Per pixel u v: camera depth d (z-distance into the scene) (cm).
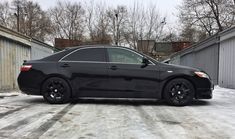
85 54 828
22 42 1476
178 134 511
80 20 4647
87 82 811
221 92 1151
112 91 808
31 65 829
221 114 685
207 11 3759
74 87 814
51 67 818
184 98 802
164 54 4781
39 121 600
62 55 832
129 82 805
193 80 802
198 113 696
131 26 3672
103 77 807
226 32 1370
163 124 582
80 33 4450
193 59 2239
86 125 568
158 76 803
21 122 592
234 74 1282
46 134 508
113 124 577
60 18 4809
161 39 4056
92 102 862
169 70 805
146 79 803
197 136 501
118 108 758
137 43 3591
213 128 554
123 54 821
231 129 548
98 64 813
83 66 813
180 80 802
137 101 892
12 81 1354
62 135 502
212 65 1645
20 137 491
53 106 782
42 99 916
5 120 609
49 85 817
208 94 810
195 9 3788
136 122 595
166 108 765
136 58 817
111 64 812
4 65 1263
